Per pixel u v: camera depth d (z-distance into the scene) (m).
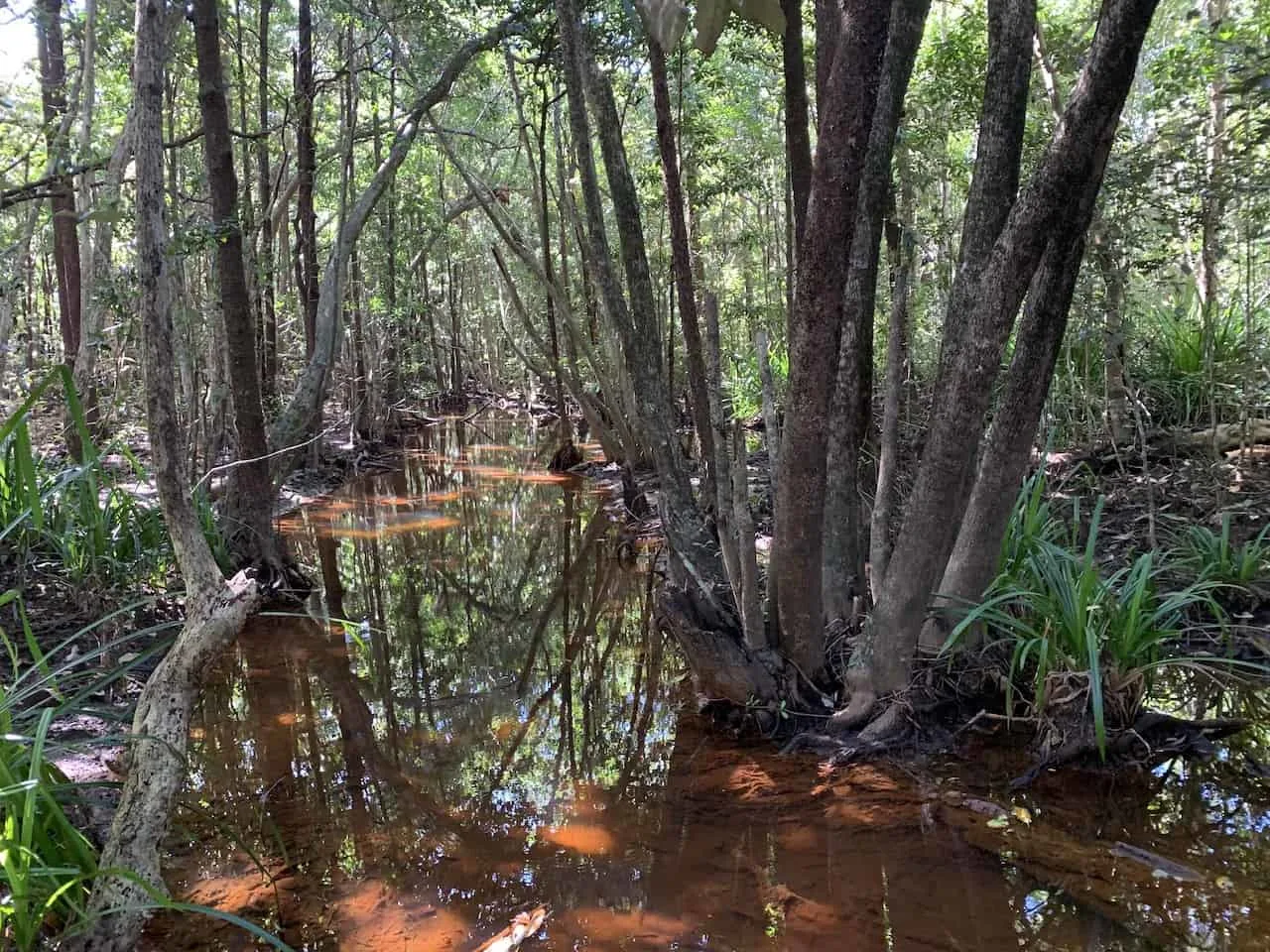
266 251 9.64
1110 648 3.48
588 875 2.88
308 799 3.48
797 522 3.54
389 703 4.59
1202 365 7.28
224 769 3.77
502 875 2.90
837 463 4.03
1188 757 3.37
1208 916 2.45
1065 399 7.68
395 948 2.49
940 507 3.31
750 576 3.71
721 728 3.88
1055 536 4.61
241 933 2.56
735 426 3.65
